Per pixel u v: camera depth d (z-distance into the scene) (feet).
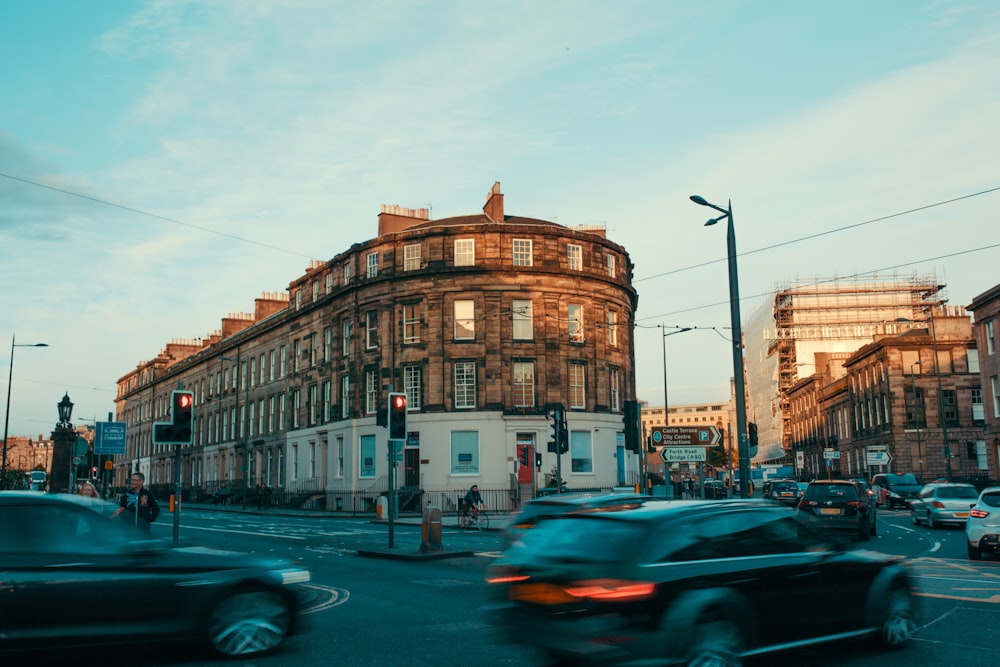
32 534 25.68
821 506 76.28
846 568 26.18
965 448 211.20
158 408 296.10
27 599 24.72
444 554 63.82
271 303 220.02
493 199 156.15
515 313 145.07
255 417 206.18
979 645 28.25
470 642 30.27
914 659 26.25
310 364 175.63
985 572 48.39
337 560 63.16
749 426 67.15
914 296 343.05
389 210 164.25
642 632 20.84
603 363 151.43
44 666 27.32
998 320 172.55
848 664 25.61
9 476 371.15
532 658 26.99
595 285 151.64
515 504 133.59
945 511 89.81
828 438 287.48
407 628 33.17
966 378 213.87
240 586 28.09
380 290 150.51
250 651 27.96
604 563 22.08
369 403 150.71
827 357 314.35
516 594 23.94
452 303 144.77
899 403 215.31
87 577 25.55
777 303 353.51
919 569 50.14
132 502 50.57
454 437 140.15
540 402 142.41
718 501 25.31
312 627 33.42
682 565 22.22
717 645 21.97
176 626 26.71
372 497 144.97
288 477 181.57
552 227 148.87
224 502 202.69
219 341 245.04
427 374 143.02
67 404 136.67
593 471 145.28
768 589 23.61
